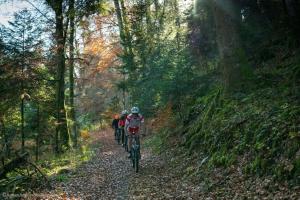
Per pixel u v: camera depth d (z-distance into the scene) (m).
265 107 10.80
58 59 20.95
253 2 17.11
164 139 18.05
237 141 10.42
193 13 19.58
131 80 28.14
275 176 7.89
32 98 20.66
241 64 13.73
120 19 31.34
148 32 30.45
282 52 14.81
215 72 18.45
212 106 14.05
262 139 9.30
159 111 21.36
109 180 12.43
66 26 22.95
